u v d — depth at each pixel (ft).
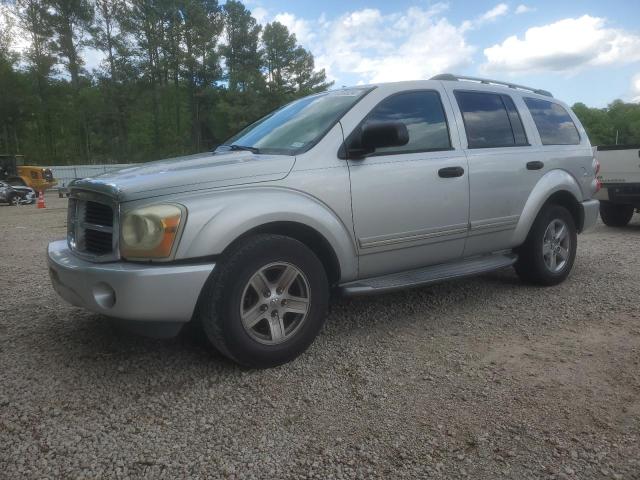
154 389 10.03
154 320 9.66
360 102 12.73
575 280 17.72
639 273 18.63
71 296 10.64
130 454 7.97
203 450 8.06
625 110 421.59
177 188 10.03
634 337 12.40
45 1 178.50
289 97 214.48
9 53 180.24
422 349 11.85
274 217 10.58
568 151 17.37
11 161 88.07
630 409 9.09
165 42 203.51
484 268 14.34
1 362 11.34
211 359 11.32
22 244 29.40
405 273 13.41
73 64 188.44
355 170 11.96
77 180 11.67
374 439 8.29
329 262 12.08
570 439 8.22
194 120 224.74
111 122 200.13
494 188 14.67
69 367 11.05
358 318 14.02
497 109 15.72
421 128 13.56
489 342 12.23
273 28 219.61
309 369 10.84
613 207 30.96
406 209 12.74
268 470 7.55
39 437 8.45
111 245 10.20
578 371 10.60
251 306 10.71
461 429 8.53
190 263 9.83
